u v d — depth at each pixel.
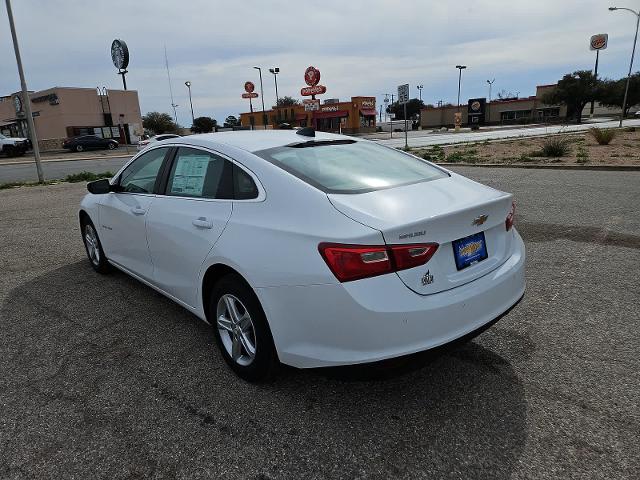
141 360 3.48
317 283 2.51
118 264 4.75
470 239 2.80
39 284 5.12
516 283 3.04
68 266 5.73
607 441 2.51
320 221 2.62
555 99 69.31
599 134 19.31
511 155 16.59
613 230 6.31
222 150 3.39
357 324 2.43
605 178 10.50
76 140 40.19
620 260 5.18
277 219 2.80
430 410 2.81
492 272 2.92
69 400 3.01
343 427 2.69
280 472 2.37
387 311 2.40
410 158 3.77
